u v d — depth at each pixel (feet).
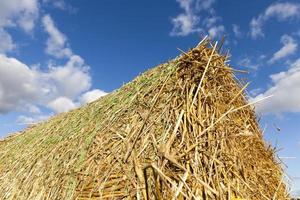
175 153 12.51
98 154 14.69
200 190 11.87
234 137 14.53
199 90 14.29
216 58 15.33
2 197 18.60
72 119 20.48
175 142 12.97
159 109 14.28
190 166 12.34
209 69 15.08
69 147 17.01
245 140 15.52
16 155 21.89
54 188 15.57
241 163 13.98
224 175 12.75
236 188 12.91
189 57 15.05
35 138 22.43
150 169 12.25
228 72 16.66
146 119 14.15
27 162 19.44
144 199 11.94
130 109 15.57
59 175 15.81
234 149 13.96
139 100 15.51
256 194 13.89
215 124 13.80
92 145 15.49
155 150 12.81
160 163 12.25
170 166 12.19
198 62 14.84
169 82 15.06
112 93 19.33
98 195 13.39
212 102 14.29
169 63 16.37
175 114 13.60
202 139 13.14
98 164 14.23
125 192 12.64
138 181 12.42
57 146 18.12
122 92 17.85
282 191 17.46
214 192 11.76
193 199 11.53
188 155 12.52
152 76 16.65
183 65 15.11
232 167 13.38
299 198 17.31
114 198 12.82
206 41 15.48
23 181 18.20
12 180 19.11
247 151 15.33
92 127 16.83
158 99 14.74
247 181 13.73
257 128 18.56
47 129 22.38
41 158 18.56
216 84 15.52
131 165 13.03
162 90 14.93
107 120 16.24
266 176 16.19
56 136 19.74
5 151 24.47
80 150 15.85
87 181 14.11
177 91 14.37
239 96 17.48
